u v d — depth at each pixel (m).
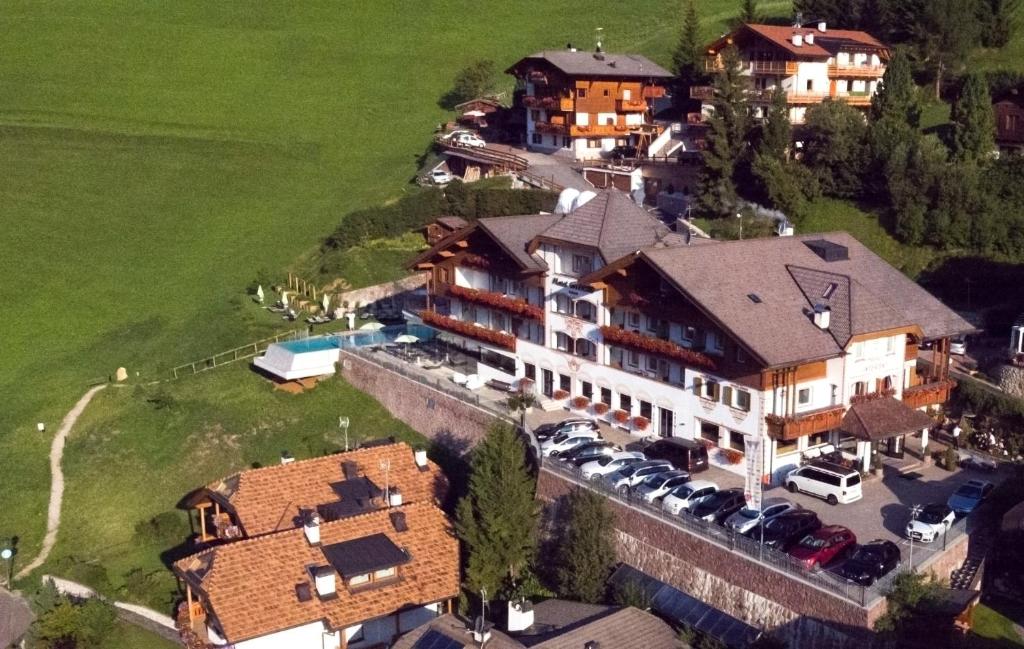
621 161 134.25
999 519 60.41
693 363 70.56
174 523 81.88
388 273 118.50
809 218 108.62
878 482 67.31
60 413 101.69
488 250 90.00
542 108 145.75
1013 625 53.78
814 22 149.25
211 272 132.12
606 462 68.81
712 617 55.50
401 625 60.75
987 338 86.75
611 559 60.59
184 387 99.38
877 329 68.75
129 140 172.50
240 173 162.00
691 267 70.69
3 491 90.62
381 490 70.94
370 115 179.88
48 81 192.25
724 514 61.56
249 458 88.25
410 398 88.75
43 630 67.19
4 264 139.00
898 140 107.38
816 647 51.38
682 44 155.25
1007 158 103.81
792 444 68.94
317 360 96.12
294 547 61.62
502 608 59.38
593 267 79.06
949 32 135.50
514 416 79.81
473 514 63.41
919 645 49.88
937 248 100.06
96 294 130.75
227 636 56.31
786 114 113.31
